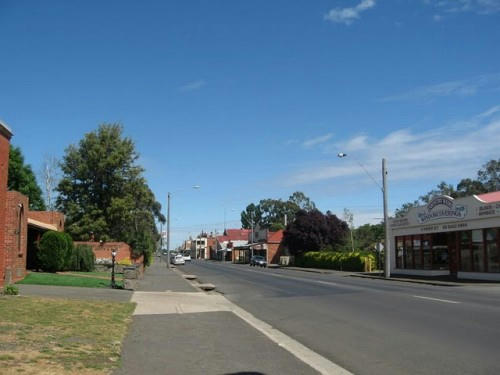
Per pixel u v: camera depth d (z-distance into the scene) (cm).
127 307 1578
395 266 4656
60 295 1778
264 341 1094
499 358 920
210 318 1454
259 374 800
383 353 981
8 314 1204
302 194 16125
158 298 1953
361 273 4694
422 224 4188
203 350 981
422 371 834
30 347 859
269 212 16362
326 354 980
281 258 8238
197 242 19062
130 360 866
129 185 4616
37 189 4944
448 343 1065
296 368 848
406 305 1791
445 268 4003
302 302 2002
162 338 1101
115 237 4725
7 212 2284
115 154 4500
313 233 6900
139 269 3516
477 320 1386
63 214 4138
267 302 2028
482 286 2852
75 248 3431
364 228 8794
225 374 792
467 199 3578
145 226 5381
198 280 3575
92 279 2662
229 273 4716
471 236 3569
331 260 5869
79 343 941
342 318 1499
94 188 4584
